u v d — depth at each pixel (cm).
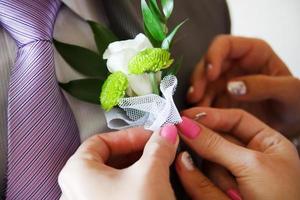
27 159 32
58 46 35
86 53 36
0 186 34
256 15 86
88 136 36
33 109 32
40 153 32
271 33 84
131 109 32
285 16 84
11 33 33
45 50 32
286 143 35
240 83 46
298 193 33
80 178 28
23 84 32
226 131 38
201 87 44
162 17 33
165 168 28
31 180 32
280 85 47
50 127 32
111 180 27
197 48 47
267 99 49
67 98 36
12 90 32
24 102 32
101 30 35
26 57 32
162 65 30
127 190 27
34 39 32
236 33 84
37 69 32
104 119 37
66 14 38
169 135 30
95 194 27
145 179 27
